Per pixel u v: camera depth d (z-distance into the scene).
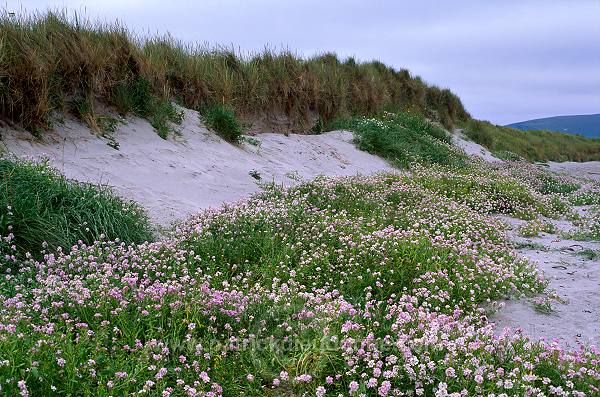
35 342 3.48
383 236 6.58
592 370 3.72
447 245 6.75
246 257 6.21
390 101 21.42
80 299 4.26
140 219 6.98
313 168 12.72
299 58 16.55
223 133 11.95
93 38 10.17
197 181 9.33
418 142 17.52
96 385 3.34
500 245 7.79
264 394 3.54
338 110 17.02
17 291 4.76
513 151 28.83
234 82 13.52
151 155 9.53
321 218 7.59
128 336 3.85
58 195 6.60
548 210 11.93
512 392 3.44
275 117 14.83
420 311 4.45
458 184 12.68
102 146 9.10
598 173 27.38
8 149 7.69
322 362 3.69
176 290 4.52
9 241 5.60
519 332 4.31
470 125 26.52
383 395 3.32
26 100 8.40
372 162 14.59
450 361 3.60
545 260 7.61
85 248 5.77
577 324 5.37
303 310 4.42
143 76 10.82
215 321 4.24
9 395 2.99
